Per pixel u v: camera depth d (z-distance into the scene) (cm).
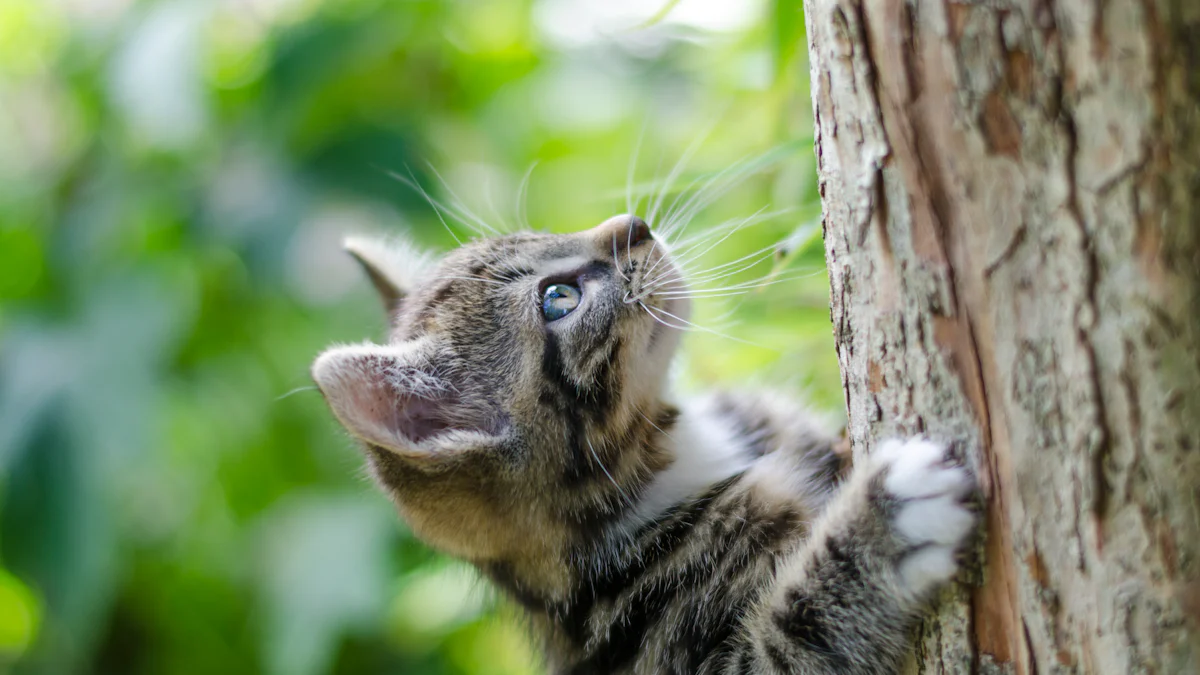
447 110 106
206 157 103
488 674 106
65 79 104
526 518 86
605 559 86
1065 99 75
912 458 78
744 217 90
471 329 88
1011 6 76
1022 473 77
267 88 102
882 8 77
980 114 76
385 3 103
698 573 85
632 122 106
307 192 102
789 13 86
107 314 101
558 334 87
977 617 78
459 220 98
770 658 81
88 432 100
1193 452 75
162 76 100
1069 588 76
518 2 106
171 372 104
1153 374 75
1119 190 75
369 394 85
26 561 100
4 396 100
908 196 77
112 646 106
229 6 104
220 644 106
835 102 78
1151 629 76
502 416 87
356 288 103
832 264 79
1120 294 75
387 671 105
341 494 104
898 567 80
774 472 86
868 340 78
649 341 88
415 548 101
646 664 84
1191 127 73
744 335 92
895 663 80
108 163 104
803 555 82
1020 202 76
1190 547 75
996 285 76
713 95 97
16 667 105
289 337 105
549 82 108
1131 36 73
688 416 89
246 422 106
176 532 107
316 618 100
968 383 77
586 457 87
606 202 103
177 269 102
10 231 104
